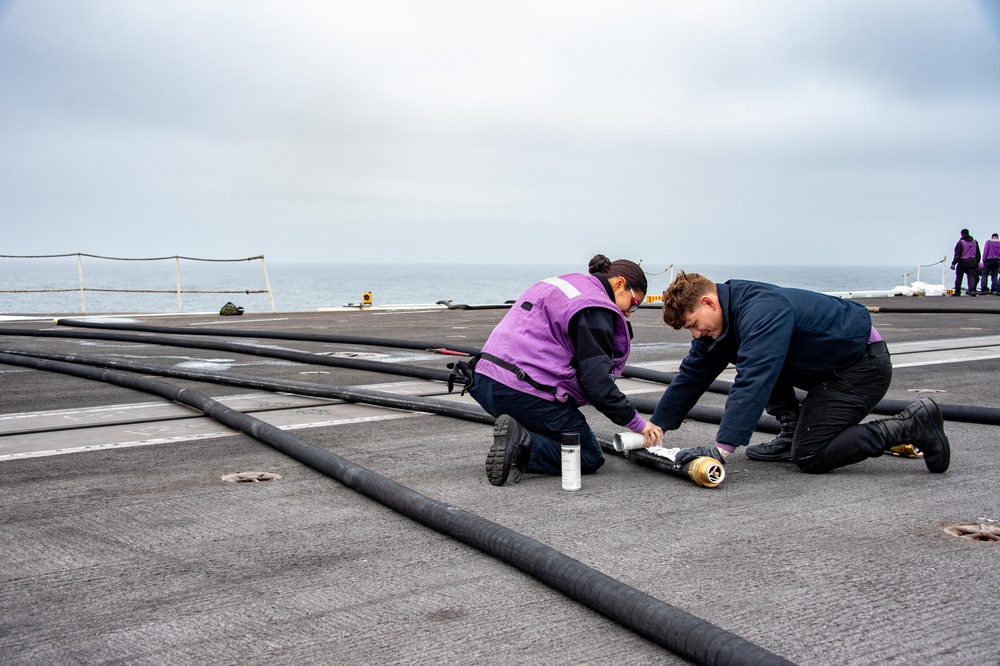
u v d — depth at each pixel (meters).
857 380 3.71
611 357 3.66
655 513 3.27
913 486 3.62
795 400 4.12
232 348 9.13
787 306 3.59
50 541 3.04
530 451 3.71
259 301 95.62
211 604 2.48
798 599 2.44
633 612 2.24
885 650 2.13
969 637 2.19
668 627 2.14
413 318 15.74
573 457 3.59
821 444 3.76
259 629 2.31
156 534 3.11
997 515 3.21
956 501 3.39
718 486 3.67
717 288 3.73
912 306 17.84
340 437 4.82
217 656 2.16
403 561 2.81
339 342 9.91
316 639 2.25
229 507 3.44
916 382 6.72
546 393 3.64
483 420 5.14
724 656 1.99
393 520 3.25
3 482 3.87
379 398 5.69
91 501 3.55
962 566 2.68
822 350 3.66
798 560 2.75
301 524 3.21
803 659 2.09
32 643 2.24
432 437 4.80
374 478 3.52
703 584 2.56
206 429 5.10
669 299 3.77
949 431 4.74
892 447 3.91
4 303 90.69
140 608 2.45
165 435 4.91
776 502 3.41
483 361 3.78
